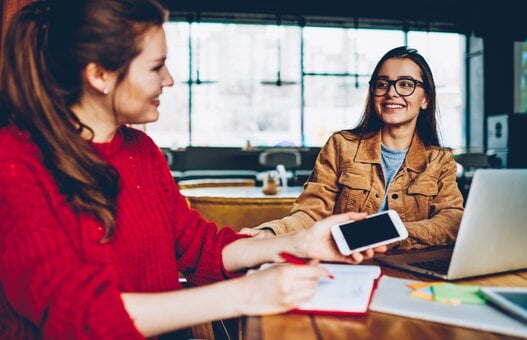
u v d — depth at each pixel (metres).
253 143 9.32
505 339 0.75
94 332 0.76
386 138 1.83
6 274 0.78
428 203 1.78
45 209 0.82
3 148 0.83
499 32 8.98
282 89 9.41
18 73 0.88
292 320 0.82
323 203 1.78
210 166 9.00
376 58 9.45
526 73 9.41
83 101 0.94
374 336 0.76
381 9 8.70
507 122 8.39
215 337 1.80
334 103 9.49
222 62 9.22
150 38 0.92
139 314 0.80
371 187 1.79
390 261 1.24
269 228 1.45
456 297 0.90
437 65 9.72
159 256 1.06
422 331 0.78
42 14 0.90
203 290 0.83
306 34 9.31
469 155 7.64
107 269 0.83
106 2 0.88
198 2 8.43
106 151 1.01
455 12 8.84
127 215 1.00
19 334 0.88
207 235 1.24
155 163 1.18
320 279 1.00
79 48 0.87
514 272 1.16
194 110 9.24
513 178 1.03
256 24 9.02
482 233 1.04
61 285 0.76
